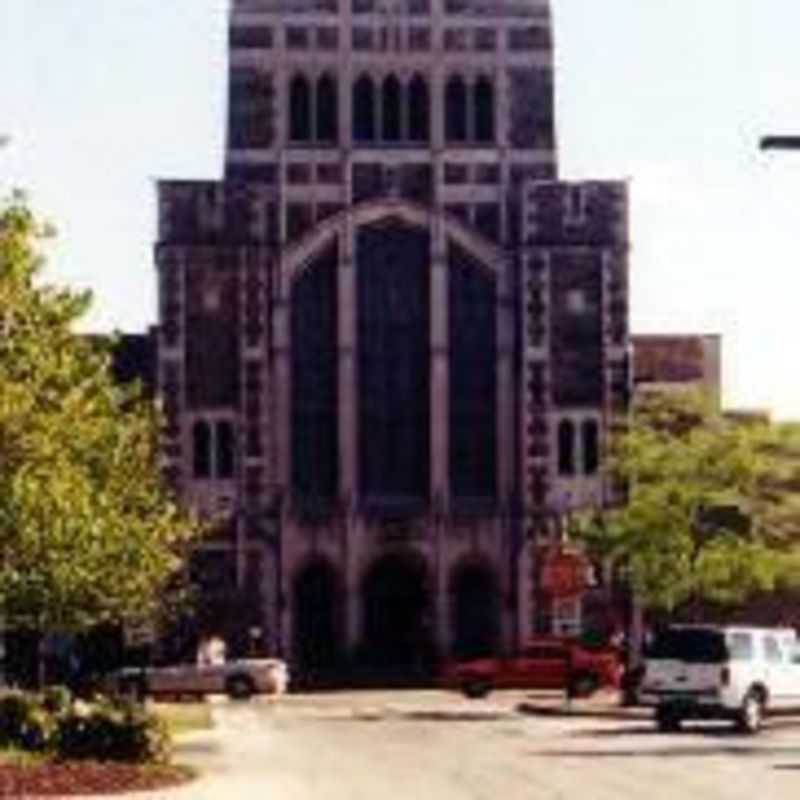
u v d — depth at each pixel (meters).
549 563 58.00
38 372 40.47
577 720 57.75
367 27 96.81
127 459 50.94
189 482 93.69
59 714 38.03
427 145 96.19
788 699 51.25
